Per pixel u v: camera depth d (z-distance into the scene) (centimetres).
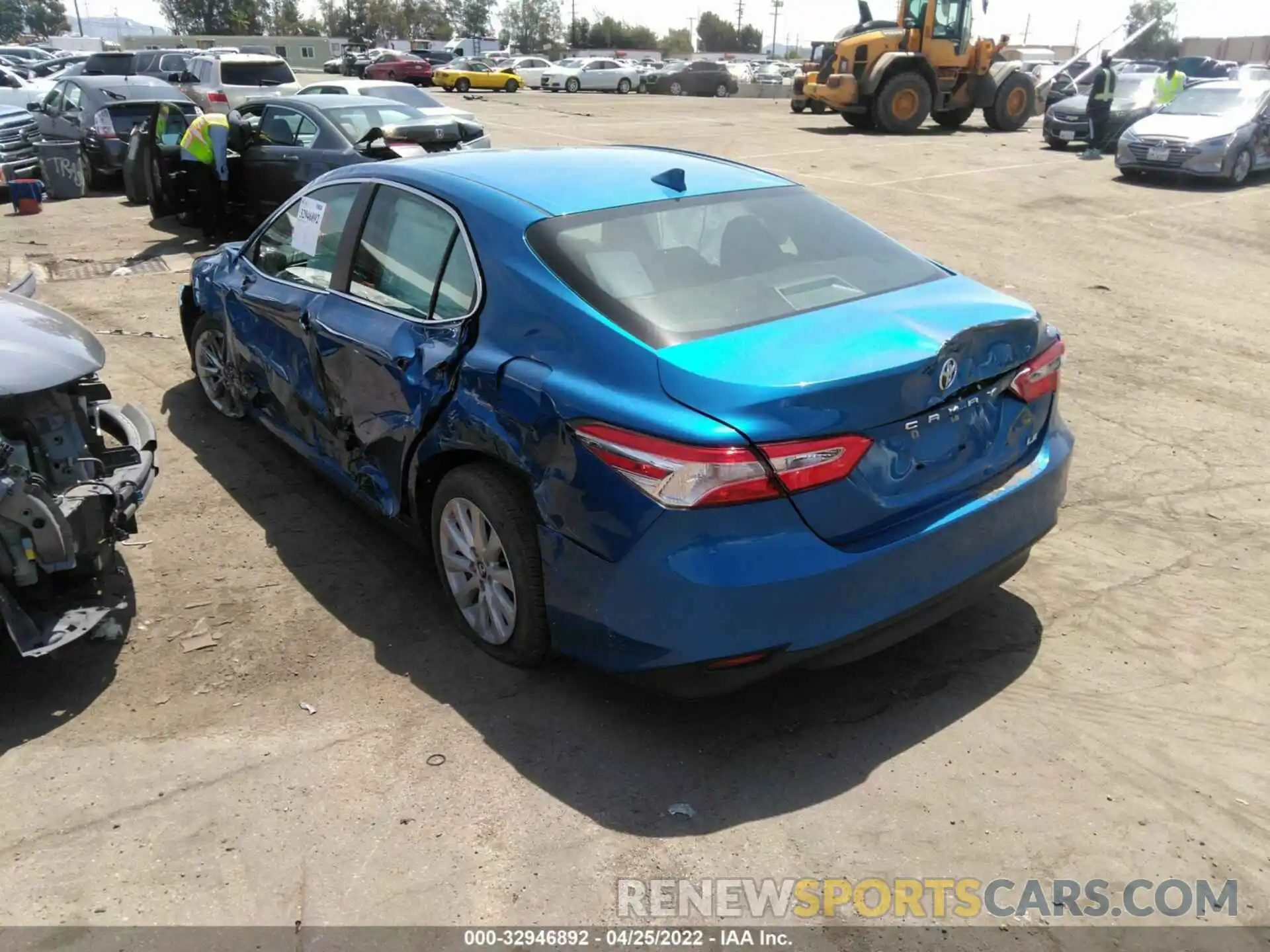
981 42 2267
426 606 388
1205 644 367
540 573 315
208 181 1012
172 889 256
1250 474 520
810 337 289
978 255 1055
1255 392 651
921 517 297
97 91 1419
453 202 357
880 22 2311
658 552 271
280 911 250
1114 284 950
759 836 275
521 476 315
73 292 848
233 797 288
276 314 447
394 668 349
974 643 367
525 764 302
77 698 333
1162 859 268
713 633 271
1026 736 316
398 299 372
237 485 494
